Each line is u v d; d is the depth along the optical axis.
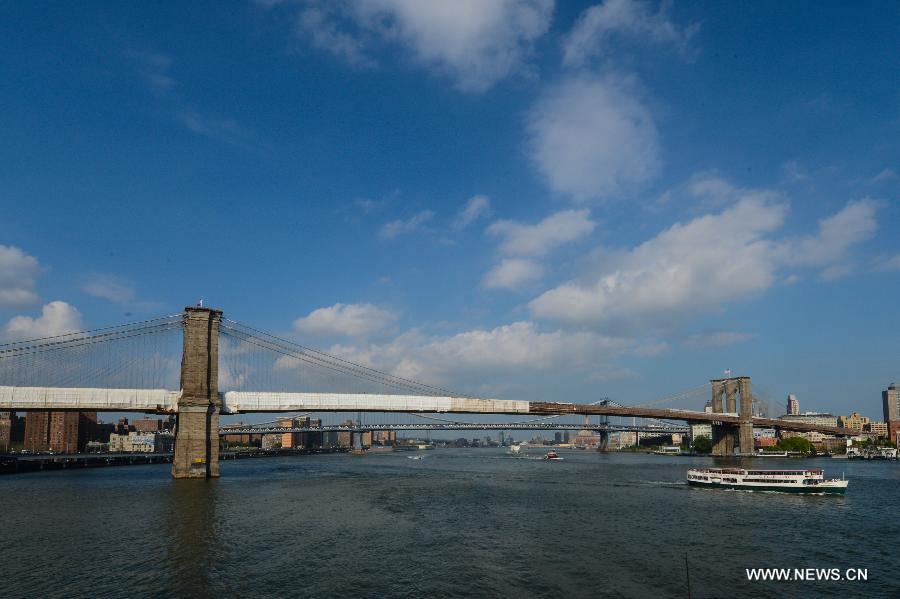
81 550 50.44
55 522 62.84
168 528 59.81
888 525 65.88
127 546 51.97
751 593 41.44
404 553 50.69
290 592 40.31
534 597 39.91
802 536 59.69
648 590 41.62
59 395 102.25
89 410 105.06
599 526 63.62
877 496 92.44
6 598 38.56
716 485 102.94
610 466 180.50
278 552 50.56
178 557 48.38
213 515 67.88
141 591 40.09
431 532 59.56
